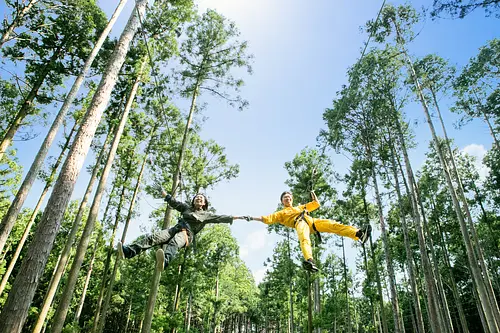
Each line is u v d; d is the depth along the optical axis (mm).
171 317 19047
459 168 27266
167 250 4145
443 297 20938
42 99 16500
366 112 19922
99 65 16922
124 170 20422
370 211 24609
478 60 17062
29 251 5879
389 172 22031
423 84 18562
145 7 9305
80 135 7023
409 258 18703
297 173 21797
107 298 18250
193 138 19734
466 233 15523
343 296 31484
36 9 15055
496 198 26156
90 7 15703
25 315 5520
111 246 18906
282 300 38062
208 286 24406
